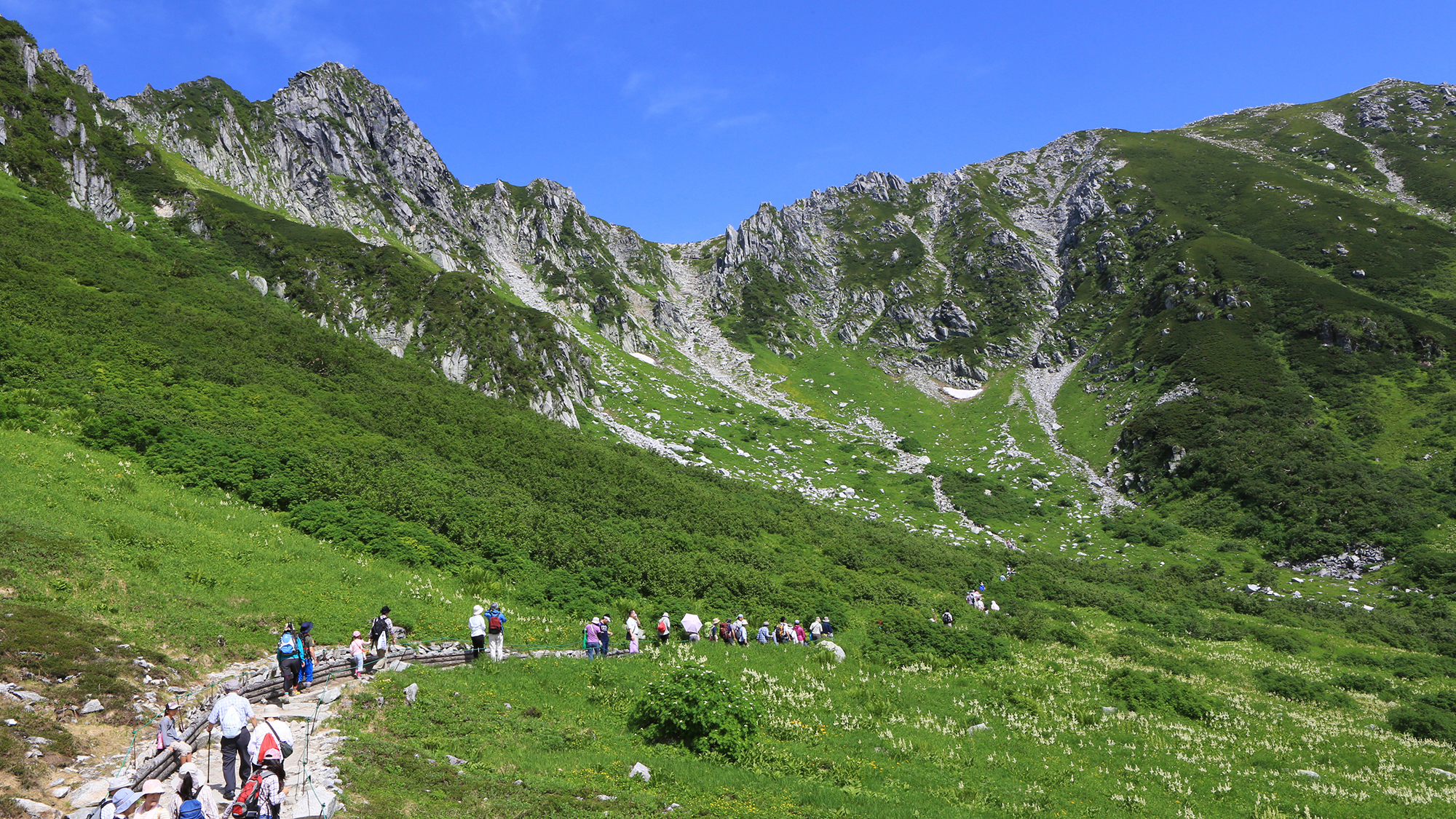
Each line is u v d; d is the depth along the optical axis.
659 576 37.69
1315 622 49.50
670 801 14.33
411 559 31.36
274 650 20.27
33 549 20.44
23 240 53.56
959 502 85.25
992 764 20.72
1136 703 27.28
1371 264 120.88
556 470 54.31
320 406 48.34
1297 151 189.25
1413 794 20.41
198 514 28.62
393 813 11.72
